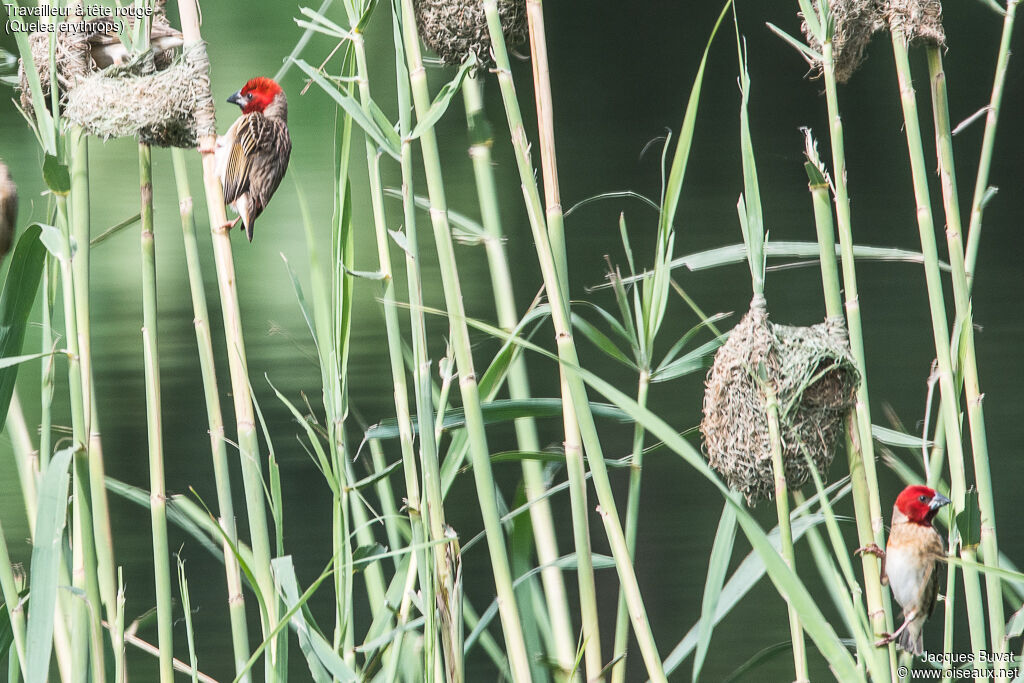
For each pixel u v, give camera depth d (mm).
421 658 8648
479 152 8750
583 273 16516
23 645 8555
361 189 13836
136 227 13562
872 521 8539
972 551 8570
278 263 13109
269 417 12516
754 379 8531
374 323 12953
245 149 8555
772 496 8562
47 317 8570
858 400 8547
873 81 20188
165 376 13320
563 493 11617
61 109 8570
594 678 8578
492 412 8641
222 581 10867
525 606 8719
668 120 20359
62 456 8500
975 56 20000
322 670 8586
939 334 8594
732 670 9578
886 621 8516
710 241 17031
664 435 8438
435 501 8555
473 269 14195
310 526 11312
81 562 8531
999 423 13609
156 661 9578
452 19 8680
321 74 8570
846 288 8570
